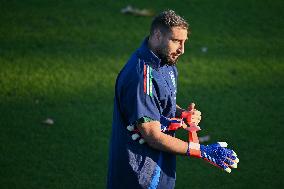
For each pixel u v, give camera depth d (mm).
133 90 11516
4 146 19750
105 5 30734
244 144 19812
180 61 25344
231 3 30672
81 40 27375
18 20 29219
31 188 17578
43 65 25156
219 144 11945
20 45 26938
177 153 11781
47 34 27953
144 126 11523
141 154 12211
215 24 28641
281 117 21391
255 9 30062
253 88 23312
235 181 17922
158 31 11406
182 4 30594
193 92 23016
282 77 24125
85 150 19594
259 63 25219
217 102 22375
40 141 20078
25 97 22766
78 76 24297
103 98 22688
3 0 31266
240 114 21594
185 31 11414
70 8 30422
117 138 12367
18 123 21078
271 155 19219
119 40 27359
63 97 22766
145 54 11641
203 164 18828
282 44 26828
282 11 29859
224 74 24359
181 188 17609
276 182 17828
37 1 31250
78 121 21234
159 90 11711
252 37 27516
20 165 18766
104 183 17875
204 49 26359
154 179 12328
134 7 30266
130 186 12430
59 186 17703
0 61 25500
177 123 12234
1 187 17562
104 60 25578
